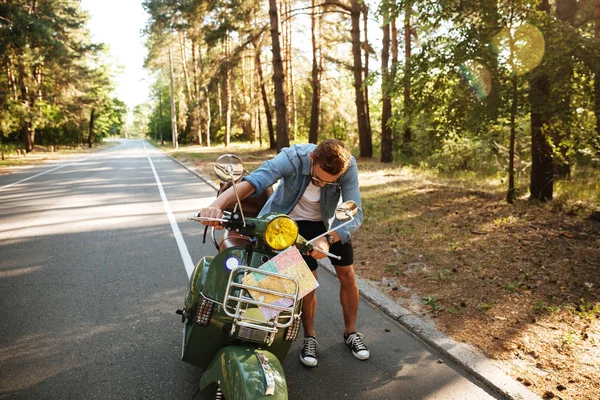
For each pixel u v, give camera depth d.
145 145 74.12
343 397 3.25
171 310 4.64
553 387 3.34
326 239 2.88
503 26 8.48
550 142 9.15
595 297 4.88
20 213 9.77
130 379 3.37
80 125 56.84
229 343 2.64
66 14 38.12
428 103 9.72
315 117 28.41
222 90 39.09
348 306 3.84
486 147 14.36
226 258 2.70
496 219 8.27
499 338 4.06
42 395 3.16
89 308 4.65
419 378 3.51
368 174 16.11
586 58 7.89
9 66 35.72
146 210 10.17
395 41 22.45
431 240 7.16
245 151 33.47
